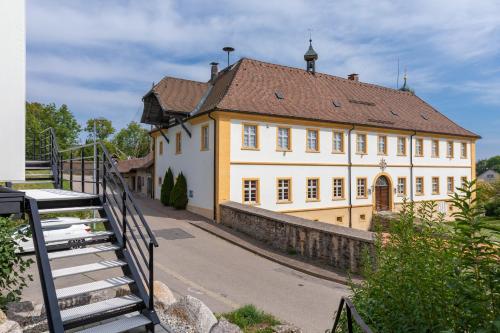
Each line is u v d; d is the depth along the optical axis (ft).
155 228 58.85
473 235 9.30
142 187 121.49
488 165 376.27
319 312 27.32
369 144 86.17
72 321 15.65
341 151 80.94
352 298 14.94
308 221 46.83
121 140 245.24
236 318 21.98
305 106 78.79
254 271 38.58
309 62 95.40
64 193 24.54
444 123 108.68
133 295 18.37
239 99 69.41
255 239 52.70
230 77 77.92
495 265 8.86
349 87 99.76
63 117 205.87
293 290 32.73
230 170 65.57
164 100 76.38
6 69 15.74
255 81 78.07
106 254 38.52
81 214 39.81
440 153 102.94
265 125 69.72
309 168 75.31
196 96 81.35
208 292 30.81
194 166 73.97
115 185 20.39
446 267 10.19
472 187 10.68
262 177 69.00
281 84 82.28
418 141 98.17
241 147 66.90
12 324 16.35
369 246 36.55
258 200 68.39
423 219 12.75
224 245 50.01
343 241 39.55
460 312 9.45
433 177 100.94
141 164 125.39
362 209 84.12
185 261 40.91
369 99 99.14
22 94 16.06
